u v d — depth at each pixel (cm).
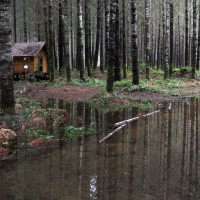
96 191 575
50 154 781
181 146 851
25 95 1934
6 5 1053
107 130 1025
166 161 735
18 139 910
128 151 805
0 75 1093
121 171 672
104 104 1555
